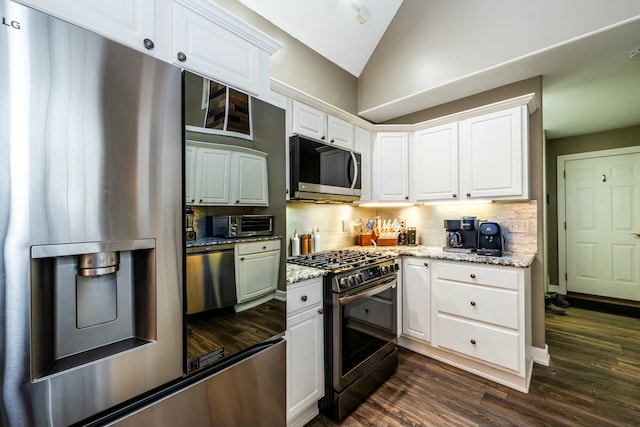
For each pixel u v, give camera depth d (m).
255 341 1.21
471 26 2.34
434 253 2.41
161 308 0.90
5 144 0.64
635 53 2.02
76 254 0.73
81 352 0.83
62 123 0.71
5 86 0.64
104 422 0.79
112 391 0.80
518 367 1.94
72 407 0.74
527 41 2.07
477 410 1.76
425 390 1.97
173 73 0.94
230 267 1.11
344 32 2.70
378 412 1.76
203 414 1.00
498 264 2.01
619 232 3.85
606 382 2.03
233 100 1.14
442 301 2.30
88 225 0.75
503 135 2.29
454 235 2.53
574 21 1.89
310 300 1.65
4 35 0.64
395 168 2.85
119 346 0.87
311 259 2.13
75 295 0.82
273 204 1.31
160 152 0.90
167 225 0.91
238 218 1.14
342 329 1.72
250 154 1.20
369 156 2.85
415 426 1.64
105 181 0.78
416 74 2.68
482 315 2.10
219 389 1.06
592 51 2.01
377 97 2.98
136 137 0.84
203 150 1.02
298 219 2.51
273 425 1.28
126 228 0.82
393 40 2.85
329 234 2.82
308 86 2.60
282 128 1.36
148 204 0.87
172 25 1.04
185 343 0.96
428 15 2.60
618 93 2.71
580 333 2.86
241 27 1.26
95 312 0.86
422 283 2.43
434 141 2.69
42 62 0.68
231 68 1.23
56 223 0.70
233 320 1.12
